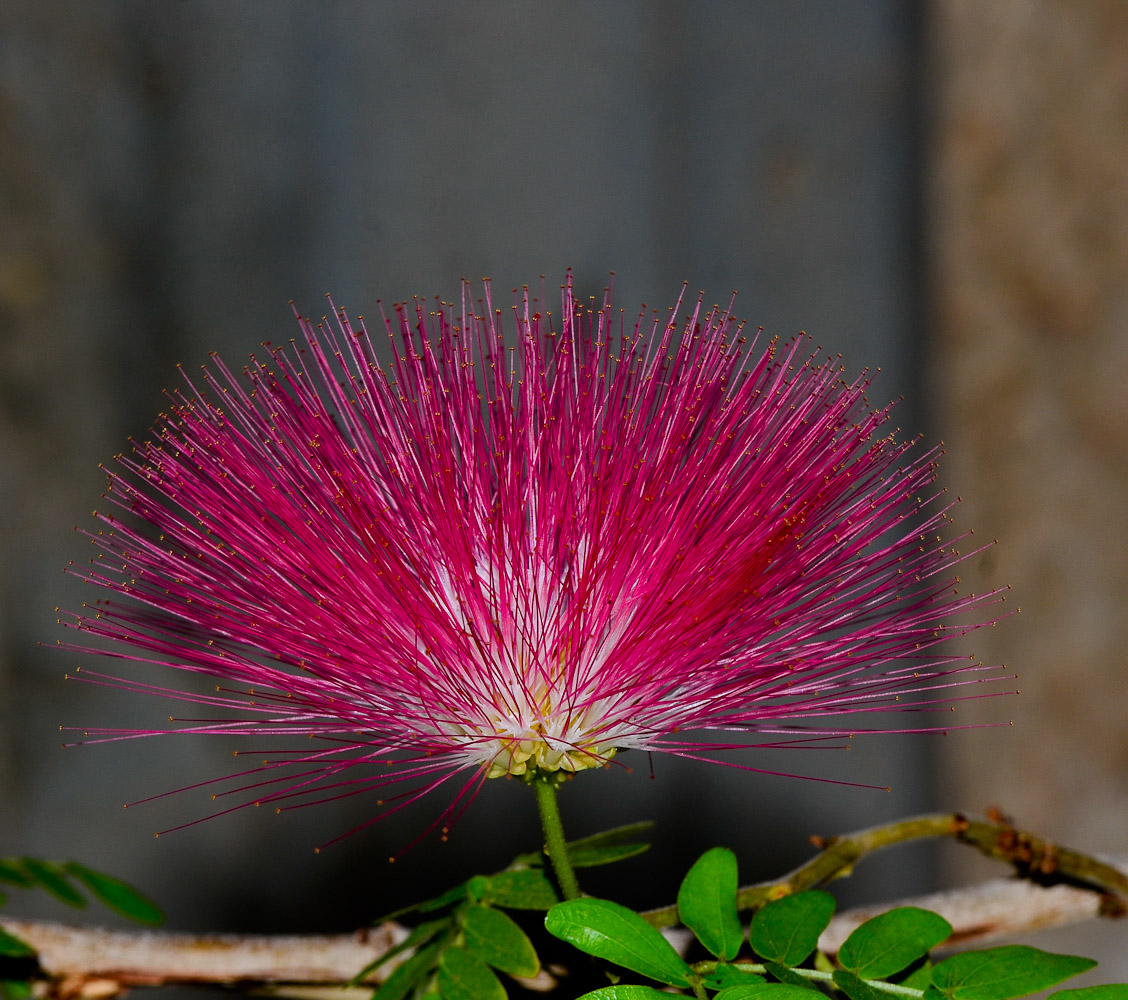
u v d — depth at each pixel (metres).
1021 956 0.41
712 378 0.42
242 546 0.42
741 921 0.43
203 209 0.88
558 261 0.92
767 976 0.41
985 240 0.87
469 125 0.92
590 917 0.41
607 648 0.42
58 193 0.84
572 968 0.43
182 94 0.87
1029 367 0.85
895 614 0.41
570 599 0.41
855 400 0.42
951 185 0.88
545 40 0.92
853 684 0.41
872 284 0.91
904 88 0.90
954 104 0.88
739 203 0.92
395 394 0.42
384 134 0.91
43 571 0.82
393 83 0.91
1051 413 0.84
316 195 0.90
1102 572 0.83
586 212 0.92
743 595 0.41
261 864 0.84
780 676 0.41
